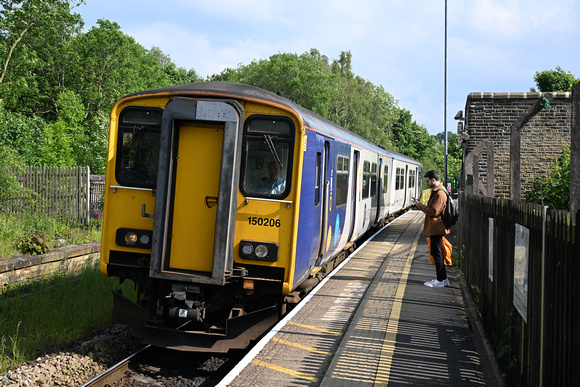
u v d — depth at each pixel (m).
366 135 68.81
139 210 6.74
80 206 14.50
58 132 25.33
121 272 6.87
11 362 6.37
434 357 5.98
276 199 6.54
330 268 11.19
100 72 49.84
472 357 6.03
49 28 45.62
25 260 9.66
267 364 5.70
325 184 8.42
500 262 5.95
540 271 4.08
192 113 6.28
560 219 3.64
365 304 8.20
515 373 4.87
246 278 6.52
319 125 7.88
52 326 7.56
